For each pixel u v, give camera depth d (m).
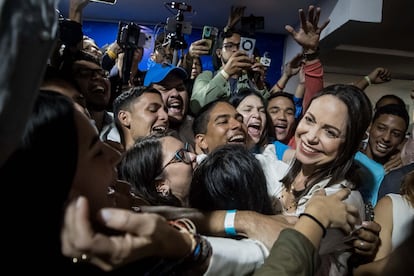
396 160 2.21
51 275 0.53
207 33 2.69
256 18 2.83
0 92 0.37
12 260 0.50
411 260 0.65
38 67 0.41
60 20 1.79
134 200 1.01
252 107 1.99
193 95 2.30
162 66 2.14
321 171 1.12
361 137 1.11
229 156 1.05
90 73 1.78
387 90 5.20
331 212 0.78
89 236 0.51
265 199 1.05
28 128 0.48
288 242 0.72
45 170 0.49
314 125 1.11
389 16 3.10
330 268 0.97
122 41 2.20
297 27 4.14
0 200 0.48
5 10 0.37
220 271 0.76
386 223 1.07
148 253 0.58
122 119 1.84
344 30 3.26
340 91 1.11
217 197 1.02
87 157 0.55
